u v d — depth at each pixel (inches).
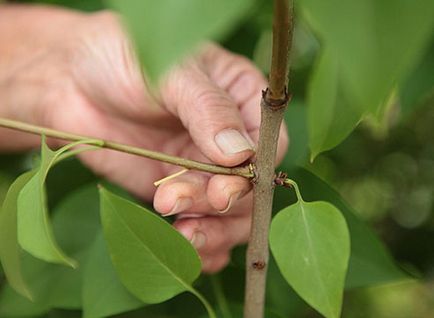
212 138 11.2
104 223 10.0
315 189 13.3
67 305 13.3
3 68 17.9
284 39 7.7
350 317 24.8
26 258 13.3
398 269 13.2
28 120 17.9
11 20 18.3
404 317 32.9
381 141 23.2
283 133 12.6
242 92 13.6
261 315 10.9
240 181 10.9
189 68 12.4
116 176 15.6
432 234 24.1
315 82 7.6
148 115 14.5
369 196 25.2
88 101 16.2
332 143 8.3
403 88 11.1
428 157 24.1
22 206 9.0
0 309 13.4
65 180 16.4
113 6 4.4
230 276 14.2
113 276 12.2
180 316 14.1
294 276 9.1
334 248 9.0
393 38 4.4
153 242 10.2
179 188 11.8
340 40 4.4
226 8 4.3
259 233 10.2
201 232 12.8
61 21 17.6
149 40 4.3
